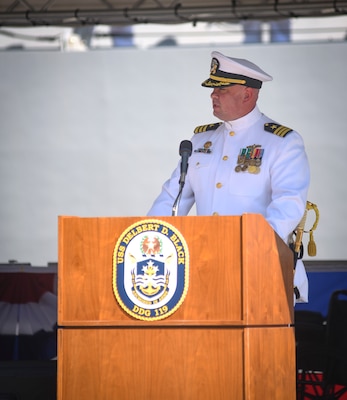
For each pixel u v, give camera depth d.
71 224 9.06
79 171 19.23
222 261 8.87
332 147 18.70
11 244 19.17
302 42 18.42
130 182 19.16
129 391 8.88
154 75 19.19
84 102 19.30
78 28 18.86
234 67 11.35
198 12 17.84
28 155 19.34
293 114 18.84
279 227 10.22
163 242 8.91
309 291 17.95
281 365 9.02
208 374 8.80
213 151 11.58
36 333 18.27
